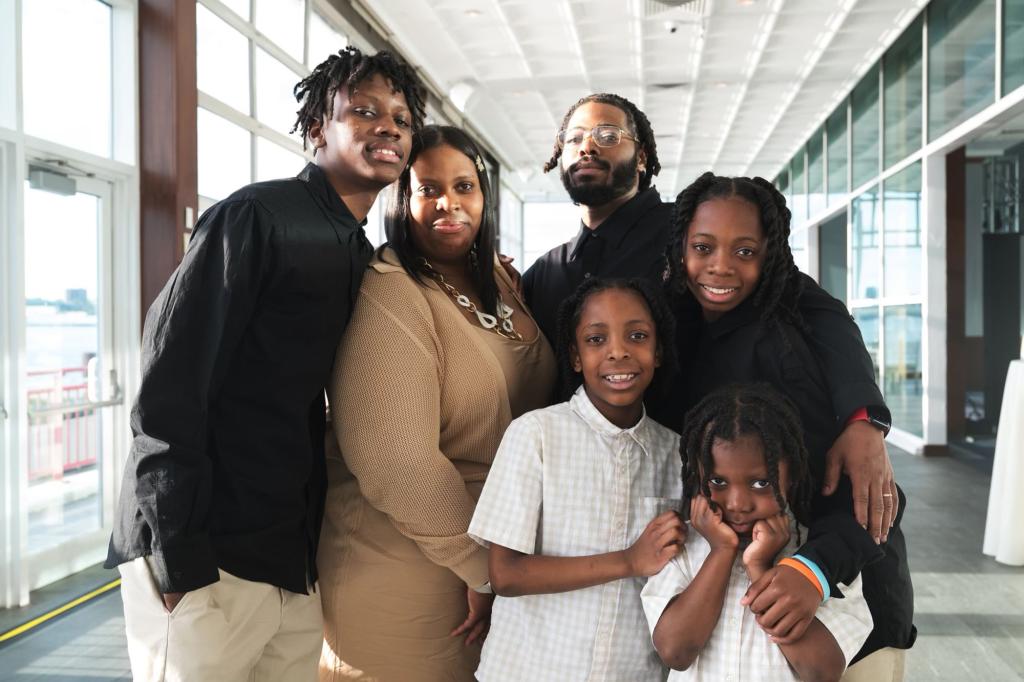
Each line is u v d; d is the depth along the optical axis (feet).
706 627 4.30
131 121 15.55
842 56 30.01
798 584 4.15
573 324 5.36
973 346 30.68
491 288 6.18
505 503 4.94
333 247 5.14
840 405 4.74
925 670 10.11
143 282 15.87
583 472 5.04
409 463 5.22
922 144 25.99
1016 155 30.27
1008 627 11.47
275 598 5.26
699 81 33.40
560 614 4.95
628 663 4.91
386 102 5.38
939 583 13.48
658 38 28.58
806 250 44.75
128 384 15.85
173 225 15.64
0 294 12.84
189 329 4.64
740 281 4.97
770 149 47.01
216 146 17.61
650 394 5.80
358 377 5.32
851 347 4.95
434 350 5.47
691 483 4.68
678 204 5.26
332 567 5.81
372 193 5.77
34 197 13.78
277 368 4.99
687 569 4.59
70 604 12.87
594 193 7.11
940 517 18.02
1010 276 30.32
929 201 25.66
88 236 15.06
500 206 50.75
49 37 13.87
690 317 5.65
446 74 33.17
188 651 4.76
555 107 38.37
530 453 5.01
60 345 14.40
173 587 4.58
